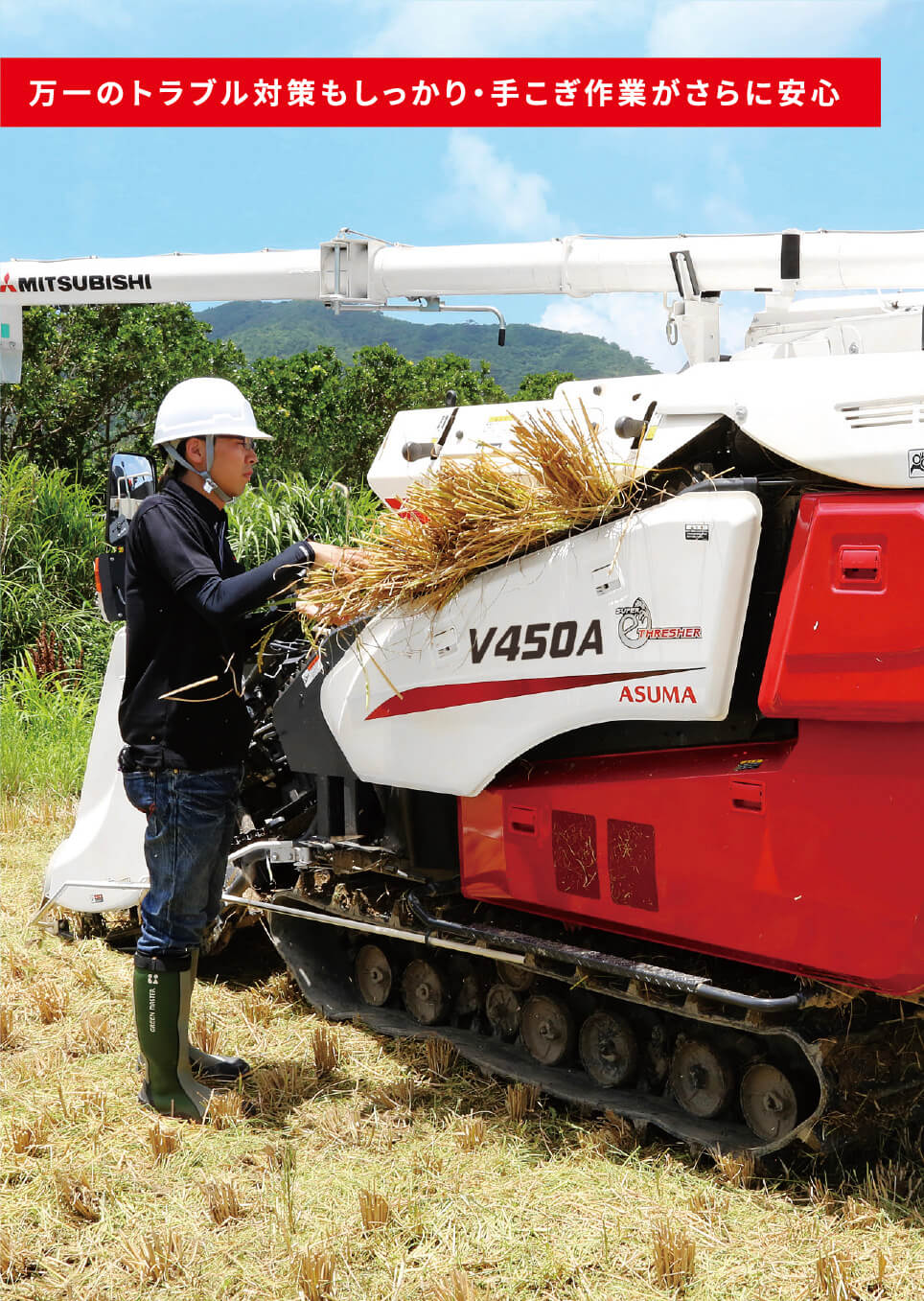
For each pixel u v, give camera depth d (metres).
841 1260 2.54
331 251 5.22
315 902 4.18
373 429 21.05
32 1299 2.57
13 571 10.43
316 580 3.59
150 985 3.41
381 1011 4.20
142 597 3.42
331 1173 3.07
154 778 3.43
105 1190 3.00
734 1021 2.99
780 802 2.84
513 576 3.29
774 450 2.84
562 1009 3.57
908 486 2.67
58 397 18.62
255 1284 2.60
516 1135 3.26
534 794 3.40
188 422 3.42
